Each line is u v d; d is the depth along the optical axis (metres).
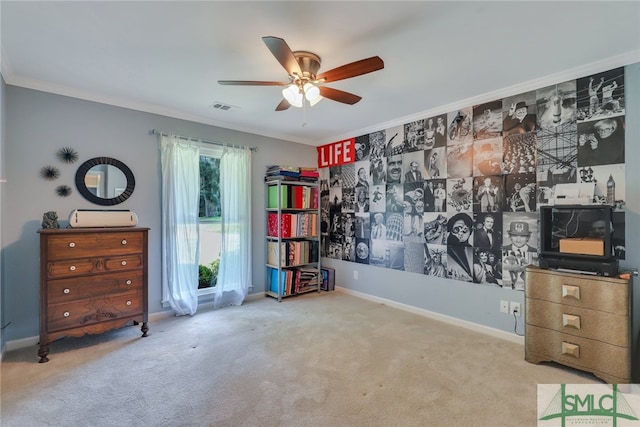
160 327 2.95
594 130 2.26
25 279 2.51
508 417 1.67
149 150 3.14
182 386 1.95
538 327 2.24
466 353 2.42
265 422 1.62
